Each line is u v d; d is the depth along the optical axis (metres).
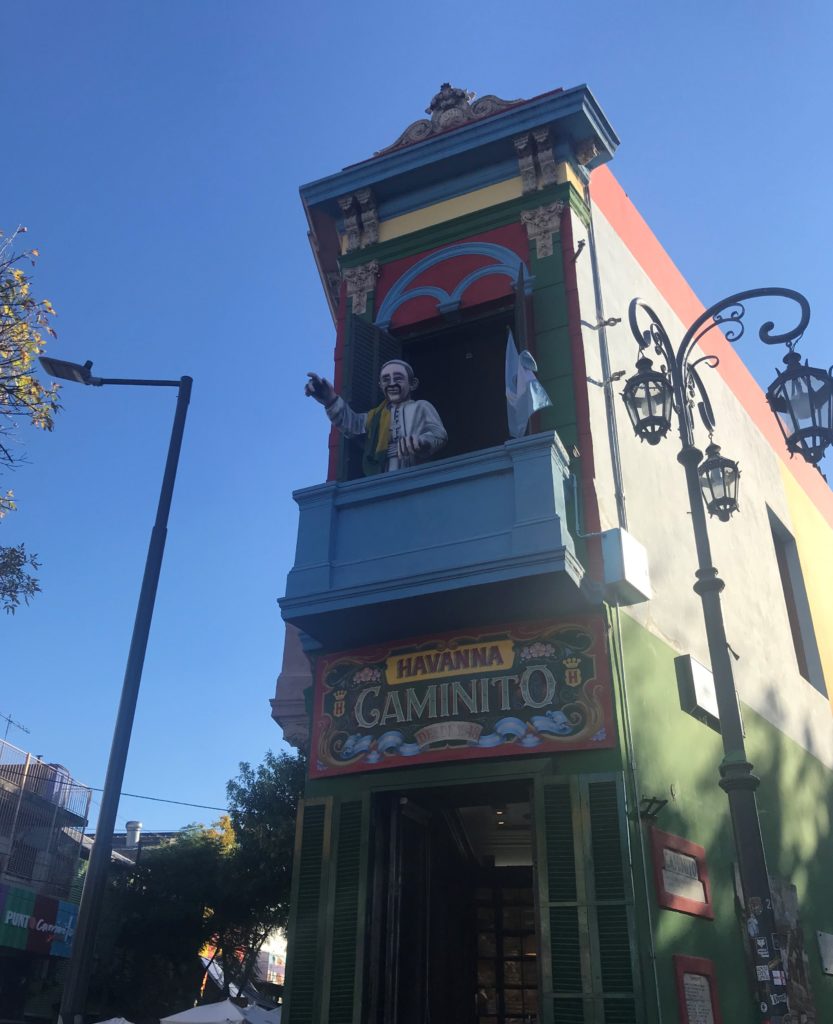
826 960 12.20
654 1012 7.53
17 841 22.98
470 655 9.38
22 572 12.38
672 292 14.66
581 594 8.88
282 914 28.12
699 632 11.73
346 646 10.06
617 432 10.73
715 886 9.79
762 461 16.84
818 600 17.39
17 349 11.89
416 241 12.00
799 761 13.89
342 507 9.95
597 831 8.15
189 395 10.50
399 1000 8.85
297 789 27.25
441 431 10.62
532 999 10.77
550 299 10.83
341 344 11.65
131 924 26.72
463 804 9.78
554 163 11.46
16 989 22.64
